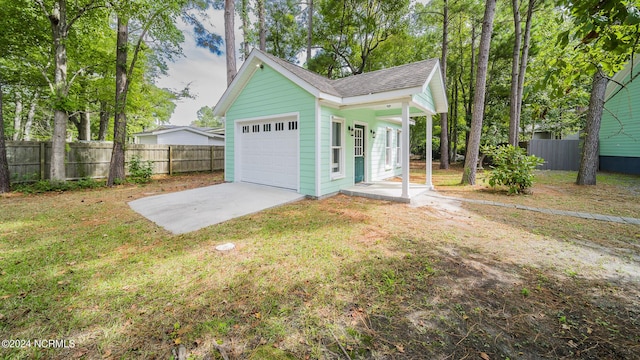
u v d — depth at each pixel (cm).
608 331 200
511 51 1311
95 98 1227
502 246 363
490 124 1557
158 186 915
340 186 768
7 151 830
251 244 371
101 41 1091
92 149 1035
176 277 279
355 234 412
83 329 202
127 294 248
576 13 175
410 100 619
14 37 828
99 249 353
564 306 230
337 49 1576
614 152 1208
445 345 186
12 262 312
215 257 329
